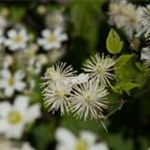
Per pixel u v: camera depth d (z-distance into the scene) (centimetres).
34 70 44
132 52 29
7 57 45
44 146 42
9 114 39
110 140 41
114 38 26
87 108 26
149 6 27
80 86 26
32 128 41
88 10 46
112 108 29
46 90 26
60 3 52
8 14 52
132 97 29
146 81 30
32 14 52
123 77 27
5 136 39
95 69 26
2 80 44
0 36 46
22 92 43
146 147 42
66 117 41
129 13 36
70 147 32
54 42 47
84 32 46
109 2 44
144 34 28
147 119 43
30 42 48
